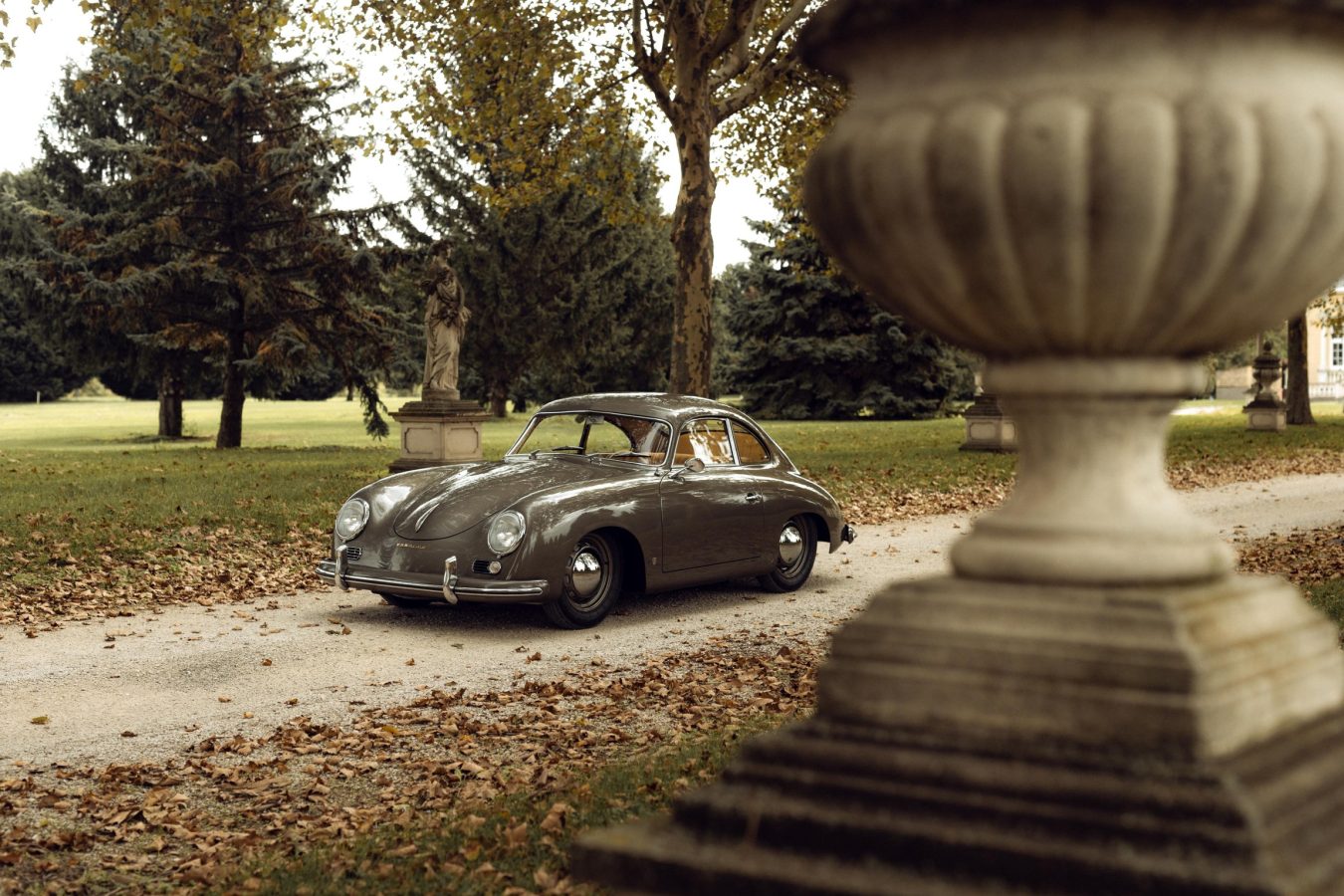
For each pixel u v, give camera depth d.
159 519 13.68
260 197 30.98
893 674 2.34
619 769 5.23
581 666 7.66
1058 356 2.33
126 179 30.22
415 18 20.61
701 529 9.43
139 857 4.51
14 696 6.98
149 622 9.21
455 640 8.49
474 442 20.89
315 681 7.34
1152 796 2.00
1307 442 29.05
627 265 48.56
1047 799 2.08
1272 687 2.23
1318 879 1.94
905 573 11.55
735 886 2.16
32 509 14.35
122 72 30.78
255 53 21.84
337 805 5.06
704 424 9.88
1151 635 2.15
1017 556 2.36
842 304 47.38
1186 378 2.36
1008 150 2.07
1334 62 2.20
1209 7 2.04
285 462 24.27
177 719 6.49
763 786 2.33
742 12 18.02
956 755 2.21
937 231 2.20
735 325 48.91
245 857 4.45
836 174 2.35
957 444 28.44
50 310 29.84
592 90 21.75
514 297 45.72
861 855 2.15
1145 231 2.05
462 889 3.92
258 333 31.52
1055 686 2.18
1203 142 2.00
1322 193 2.09
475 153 22.36
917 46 2.24
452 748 5.88
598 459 9.62
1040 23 2.11
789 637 8.48
